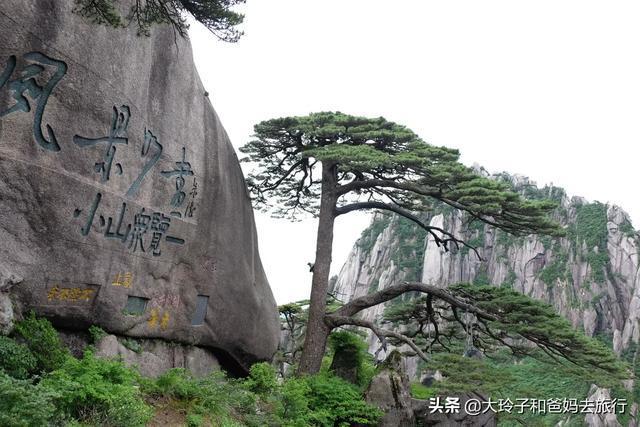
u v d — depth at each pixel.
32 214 9.25
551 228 19.02
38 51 8.91
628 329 87.62
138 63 11.52
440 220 109.81
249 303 17.92
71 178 9.84
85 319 10.95
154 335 13.38
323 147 19.09
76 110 9.82
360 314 103.50
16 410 6.36
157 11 10.21
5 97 8.59
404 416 17.77
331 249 21.20
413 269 105.81
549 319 17.62
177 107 13.40
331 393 17.12
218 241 15.85
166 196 13.02
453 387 16.28
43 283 9.71
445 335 22.39
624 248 99.75
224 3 9.52
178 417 10.41
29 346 9.16
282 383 17.05
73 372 8.78
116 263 11.47
